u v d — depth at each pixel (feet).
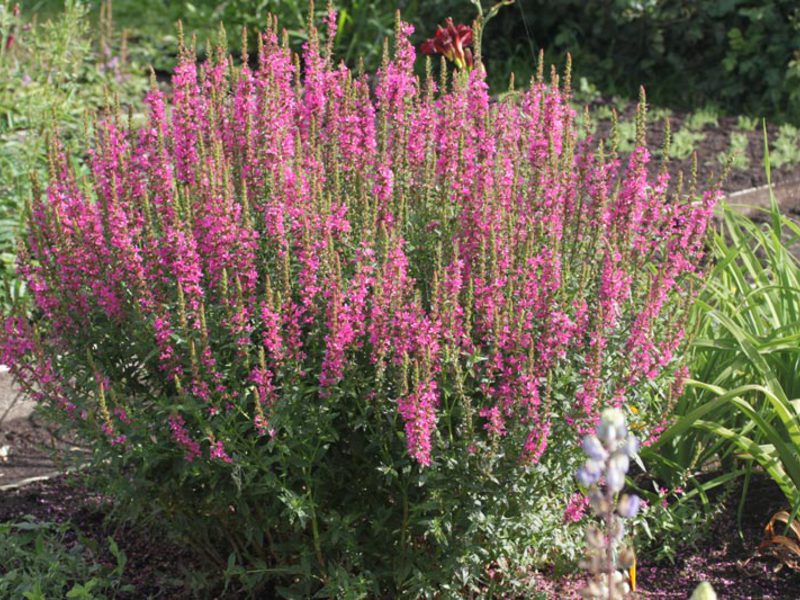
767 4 32.58
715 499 14.84
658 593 13.19
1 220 21.45
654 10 33.53
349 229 11.44
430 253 11.94
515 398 10.58
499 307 10.84
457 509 11.02
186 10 38.99
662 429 12.43
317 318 11.06
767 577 13.43
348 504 11.84
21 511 14.70
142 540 14.10
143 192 11.65
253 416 11.19
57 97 27.45
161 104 12.25
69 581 13.15
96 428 11.09
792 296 16.21
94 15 38.83
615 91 33.96
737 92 33.09
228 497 11.35
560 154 12.98
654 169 27.04
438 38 16.11
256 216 11.67
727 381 15.56
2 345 11.57
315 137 12.57
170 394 11.66
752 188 25.96
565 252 12.23
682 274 13.07
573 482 12.14
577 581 12.78
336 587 11.34
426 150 12.67
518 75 34.50
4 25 28.09
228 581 12.02
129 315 11.44
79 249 11.59
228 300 10.80
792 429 13.38
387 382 10.92
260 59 12.53
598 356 10.69
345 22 35.63
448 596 11.76
